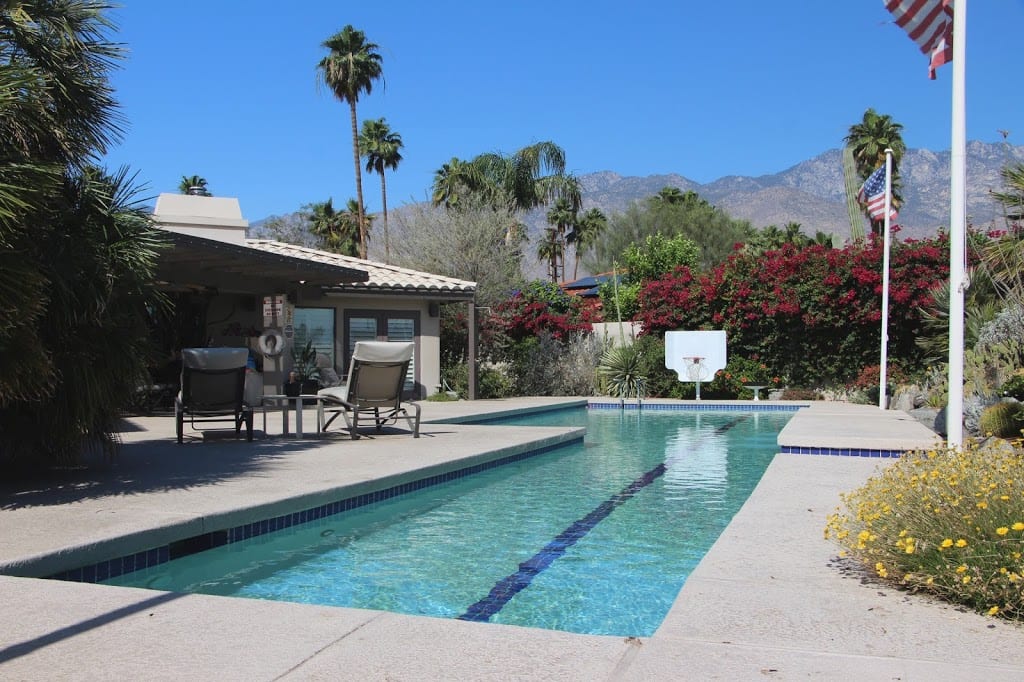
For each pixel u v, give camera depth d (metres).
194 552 5.48
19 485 6.75
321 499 6.54
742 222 52.94
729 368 22.44
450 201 31.38
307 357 18.08
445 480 8.48
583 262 54.00
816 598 3.79
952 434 7.59
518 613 4.45
